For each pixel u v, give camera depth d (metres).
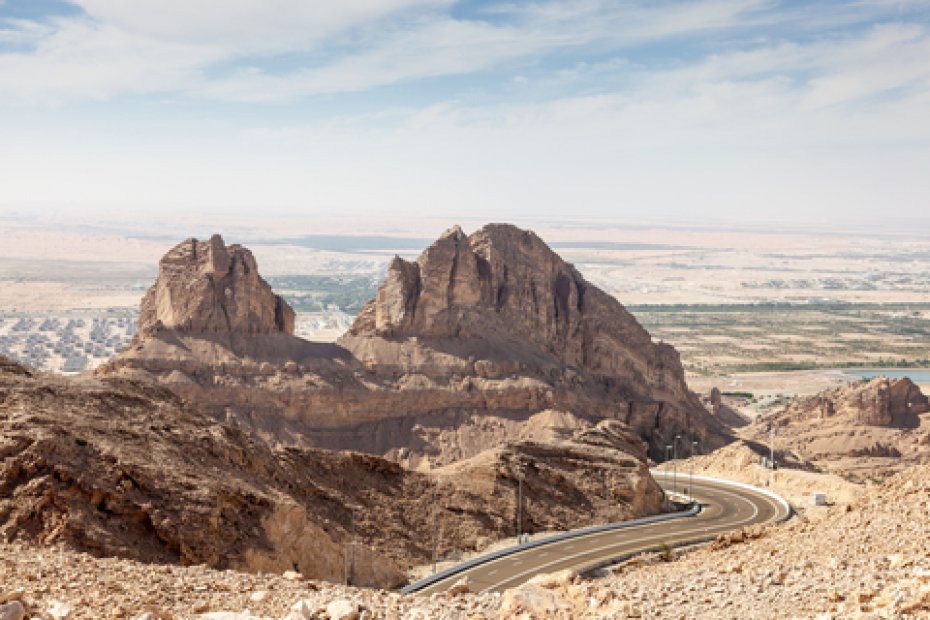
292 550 71.00
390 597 38.88
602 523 108.62
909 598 29.47
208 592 37.06
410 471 103.19
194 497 66.25
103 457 65.19
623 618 32.88
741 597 37.66
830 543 47.41
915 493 49.44
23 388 71.00
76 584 35.72
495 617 34.03
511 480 109.12
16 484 61.09
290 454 93.88
